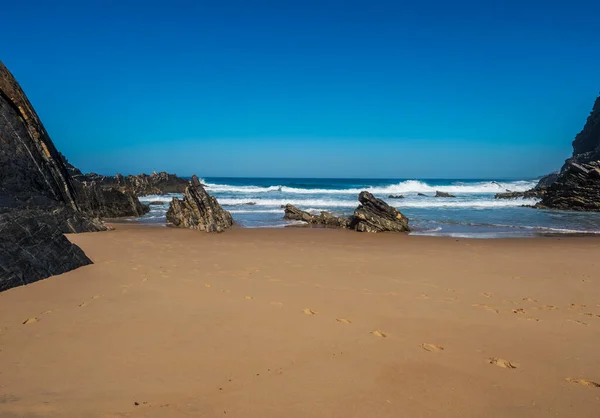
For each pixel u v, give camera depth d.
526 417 3.29
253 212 24.98
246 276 8.12
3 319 5.38
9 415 3.08
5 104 15.58
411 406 3.39
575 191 29.45
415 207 30.27
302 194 44.81
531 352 4.65
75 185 21.33
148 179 44.19
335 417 3.18
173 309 5.89
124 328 5.11
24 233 7.86
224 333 5.00
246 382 3.75
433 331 5.27
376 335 5.07
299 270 8.85
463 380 3.91
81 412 3.16
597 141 59.50
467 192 61.25
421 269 9.24
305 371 4.02
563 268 9.55
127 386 3.64
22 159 14.98
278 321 5.49
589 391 3.75
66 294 6.56
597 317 5.97
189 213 17.19
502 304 6.59
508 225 19.44
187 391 3.56
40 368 3.99
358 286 7.54
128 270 8.32
